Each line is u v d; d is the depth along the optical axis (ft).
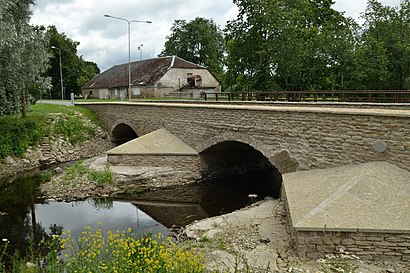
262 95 84.53
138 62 175.11
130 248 21.59
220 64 222.07
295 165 42.24
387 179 29.68
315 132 39.34
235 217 38.04
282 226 34.19
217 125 55.21
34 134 80.69
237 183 60.59
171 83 149.38
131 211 48.37
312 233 26.03
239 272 24.11
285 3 103.86
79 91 211.20
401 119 30.89
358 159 34.94
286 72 102.01
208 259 27.73
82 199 53.26
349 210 26.89
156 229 40.65
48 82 77.56
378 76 107.96
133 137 101.50
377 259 25.46
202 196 54.24
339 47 101.81
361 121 34.32
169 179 59.52
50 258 23.11
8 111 69.77
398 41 116.37
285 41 98.89
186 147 63.16
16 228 42.73
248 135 49.21
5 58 62.64
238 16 107.65
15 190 58.34
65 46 202.69
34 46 71.36
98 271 19.31
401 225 25.16
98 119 101.55
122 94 162.61
